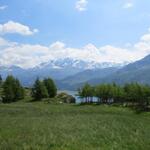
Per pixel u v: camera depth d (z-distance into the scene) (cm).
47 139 5206
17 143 4794
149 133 6669
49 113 11844
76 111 13138
